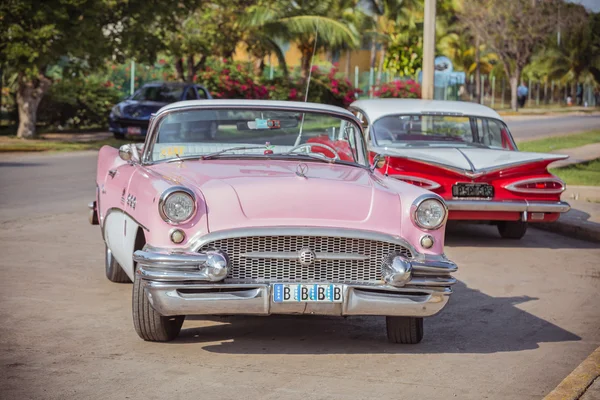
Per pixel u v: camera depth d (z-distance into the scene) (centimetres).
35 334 614
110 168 750
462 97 5988
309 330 647
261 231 539
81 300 720
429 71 1691
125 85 3297
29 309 685
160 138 686
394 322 604
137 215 588
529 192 1031
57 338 605
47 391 493
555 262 977
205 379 521
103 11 2384
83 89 2969
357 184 598
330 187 582
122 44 2472
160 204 546
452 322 691
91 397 484
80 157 2080
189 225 546
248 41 3309
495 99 7981
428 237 564
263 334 630
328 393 501
